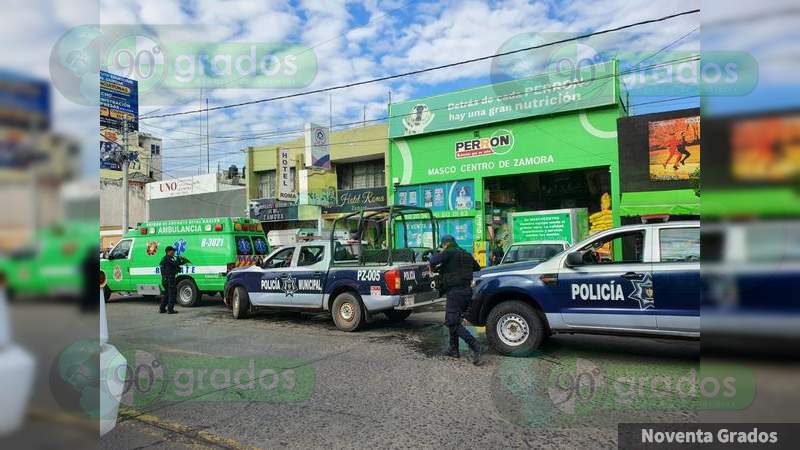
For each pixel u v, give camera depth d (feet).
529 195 75.20
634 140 57.77
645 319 20.10
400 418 15.46
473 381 19.24
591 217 62.59
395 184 75.31
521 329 22.93
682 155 55.16
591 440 13.51
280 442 13.78
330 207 81.71
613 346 24.81
